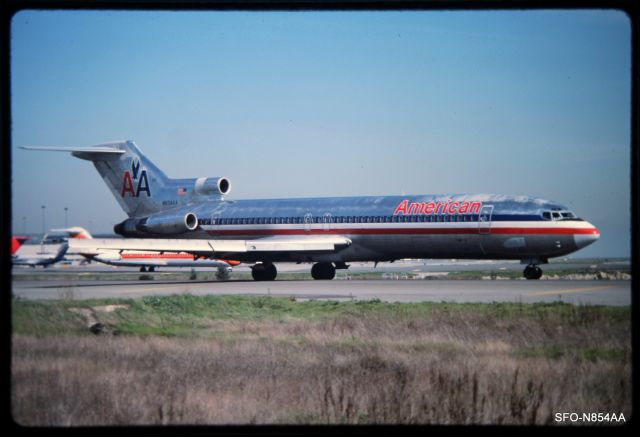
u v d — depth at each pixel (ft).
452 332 160.66
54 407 107.65
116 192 421.18
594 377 118.21
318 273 380.78
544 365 126.31
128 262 509.76
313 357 137.80
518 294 241.76
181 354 139.74
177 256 515.09
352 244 347.56
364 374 124.88
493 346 145.07
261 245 349.20
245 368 129.70
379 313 189.67
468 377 119.55
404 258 346.74
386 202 343.05
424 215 328.29
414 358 135.44
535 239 309.01
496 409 107.04
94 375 124.16
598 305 189.06
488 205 317.42
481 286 289.53
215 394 116.26
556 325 161.79
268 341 154.92
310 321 183.52
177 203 407.85
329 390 112.68
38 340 150.71
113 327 173.58
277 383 120.88
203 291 278.46
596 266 592.19
